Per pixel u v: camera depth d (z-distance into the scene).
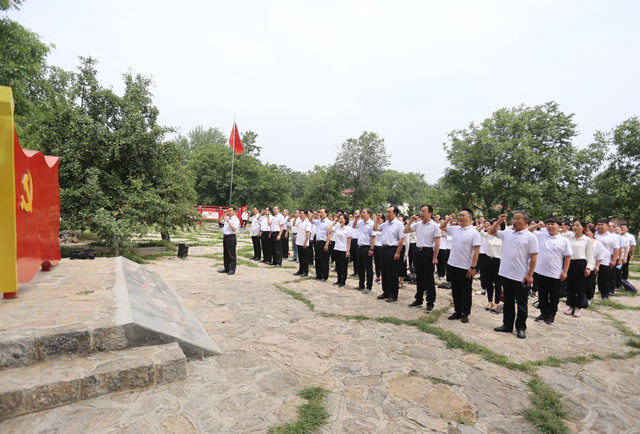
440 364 3.84
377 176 38.06
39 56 13.33
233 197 39.50
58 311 3.49
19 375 2.62
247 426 2.53
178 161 12.55
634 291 8.72
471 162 24.53
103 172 10.55
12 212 3.61
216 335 4.49
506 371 3.71
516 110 25.83
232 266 9.20
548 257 5.71
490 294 6.43
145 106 11.99
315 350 4.11
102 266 6.03
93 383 2.71
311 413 2.71
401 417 2.78
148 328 3.33
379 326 5.12
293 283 8.23
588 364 3.99
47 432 2.31
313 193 37.94
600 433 2.68
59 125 10.45
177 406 2.74
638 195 19.52
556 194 22.83
